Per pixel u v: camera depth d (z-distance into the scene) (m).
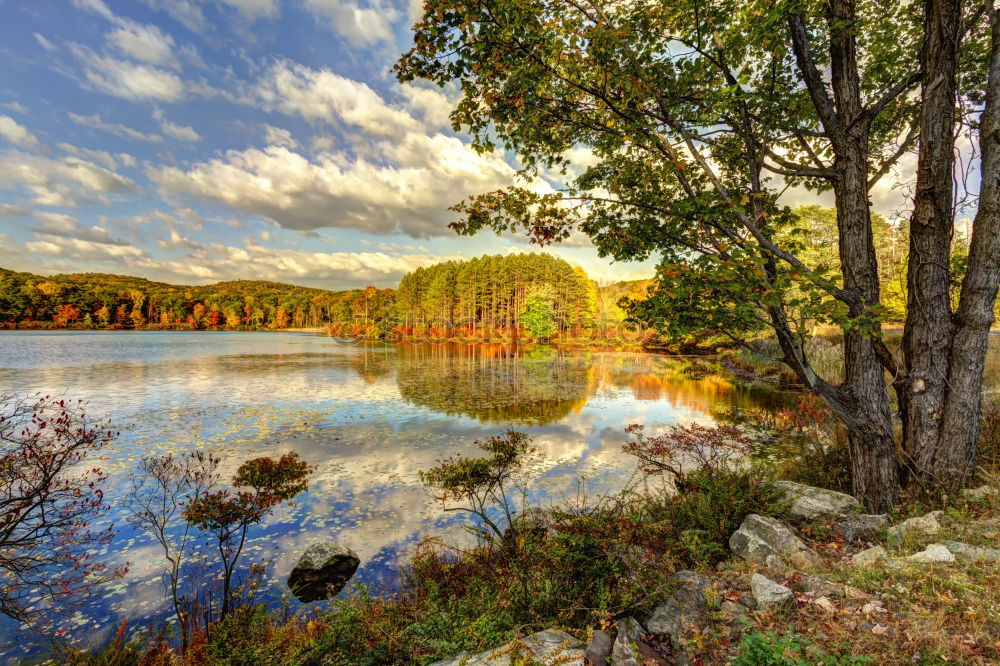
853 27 4.41
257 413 16.47
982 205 4.44
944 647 2.27
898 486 4.86
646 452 7.90
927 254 4.73
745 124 5.40
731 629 2.82
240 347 54.19
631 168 6.10
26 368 28.09
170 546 6.93
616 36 4.55
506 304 89.19
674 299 4.49
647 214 5.89
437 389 22.69
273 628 4.29
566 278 82.88
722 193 5.18
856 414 4.88
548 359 42.59
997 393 8.34
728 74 4.86
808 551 3.73
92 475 9.66
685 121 5.89
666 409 17.41
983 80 5.28
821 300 4.25
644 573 3.61
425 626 3.69
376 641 3.86
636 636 2.95
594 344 65.06
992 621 2.42
